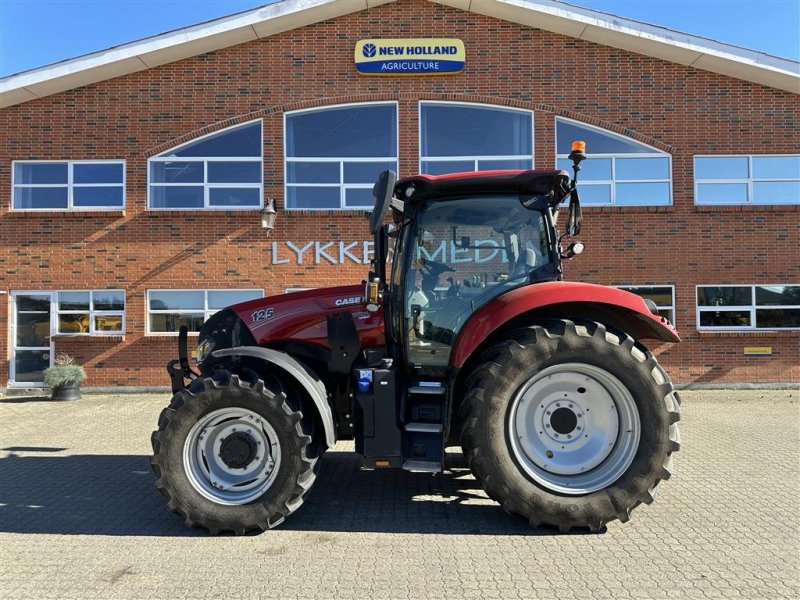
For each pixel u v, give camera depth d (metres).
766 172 10.51
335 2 10.16
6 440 6.68
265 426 3.79
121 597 2.89
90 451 6.12
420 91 10.55
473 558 3.32
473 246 4.20
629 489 3.63
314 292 4.57
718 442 6.29
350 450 6.08
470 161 10.59
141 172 10.48
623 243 10.38
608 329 3.83
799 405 8.62
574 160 4.00
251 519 3.66
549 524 3.70
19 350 10.49
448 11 10.56
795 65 10.03
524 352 3.68
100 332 10.45
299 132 10.62
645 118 10.51
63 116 10.51
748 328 10.32
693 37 10.04
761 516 4.00
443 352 4.14
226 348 4.44
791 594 2.88
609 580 3.04
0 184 10.49
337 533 3.73
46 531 3.80
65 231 10.45
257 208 10.49
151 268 10.41
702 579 3.05
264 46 10.57
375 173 10.63
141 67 10.45
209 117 10.55
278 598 2.87
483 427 3.69
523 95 10.55
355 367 4.14
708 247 10.35
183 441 3.76
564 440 3.82
